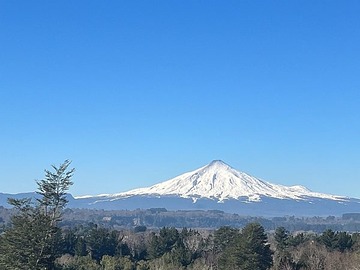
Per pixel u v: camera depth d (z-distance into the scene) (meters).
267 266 91.94
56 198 59.34
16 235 57.84
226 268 92.69
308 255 98.19
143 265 97.25
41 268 58.31
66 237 113.94
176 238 119.19
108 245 115.94
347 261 93.69
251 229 92.00
